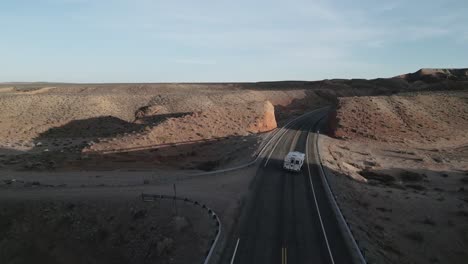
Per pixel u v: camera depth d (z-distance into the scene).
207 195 30.38
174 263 20.39
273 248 21.02
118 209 28.59
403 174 46.16
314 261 19.61
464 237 27.92
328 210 27.39
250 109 70.19
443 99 92.50
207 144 54.56
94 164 45.16
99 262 24.33
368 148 58.88
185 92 137.75
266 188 32.28
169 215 26.39
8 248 27.33
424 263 23.55
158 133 53.53
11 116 89.38
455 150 61.62
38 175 40.56
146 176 39.59
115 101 108.25
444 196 37.34
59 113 93.94
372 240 24.30
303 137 57.84
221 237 22.17
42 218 29.14
